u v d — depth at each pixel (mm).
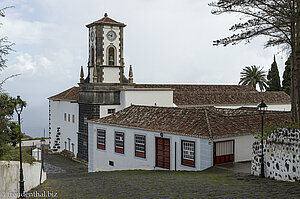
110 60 41188
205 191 12547
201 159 22125
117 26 41344
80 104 41844
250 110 31859
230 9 19922
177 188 13734
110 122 30281
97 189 15234
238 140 23078
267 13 19719
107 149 30672
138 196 12383
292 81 22812
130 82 41844
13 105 12688
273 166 15055
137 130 27406
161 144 25422
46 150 47469
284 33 20719
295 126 14195
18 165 13922
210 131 22109
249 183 14109
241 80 75688
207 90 49781
